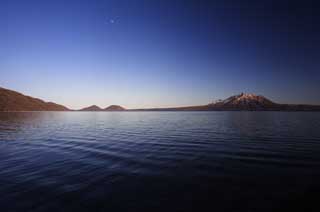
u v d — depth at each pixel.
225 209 7.22
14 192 8.75
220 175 10.97
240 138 24.25
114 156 15.59
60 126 44.06
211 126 42.03
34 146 20.00
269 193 8.53
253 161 13.80
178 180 10.23
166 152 16.97
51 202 7.81
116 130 35.28
